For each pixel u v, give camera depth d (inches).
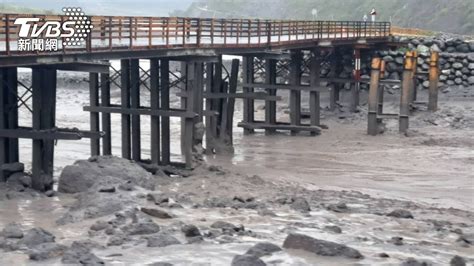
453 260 864.9
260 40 2007.9
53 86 1330.0
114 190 1188.5
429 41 3088.1
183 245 888.3
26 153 1866.4
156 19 1502.2
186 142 1603.1
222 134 1962.4
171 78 3353.8
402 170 1801.2
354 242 960.9
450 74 2982.3
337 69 2918.3
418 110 2662.4
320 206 1232.2
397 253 909.8
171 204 1152.2
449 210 1317.7
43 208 1162.6
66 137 1295.5
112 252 850.1
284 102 2950.3
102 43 1393.9
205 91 1918.1
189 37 1710.1
